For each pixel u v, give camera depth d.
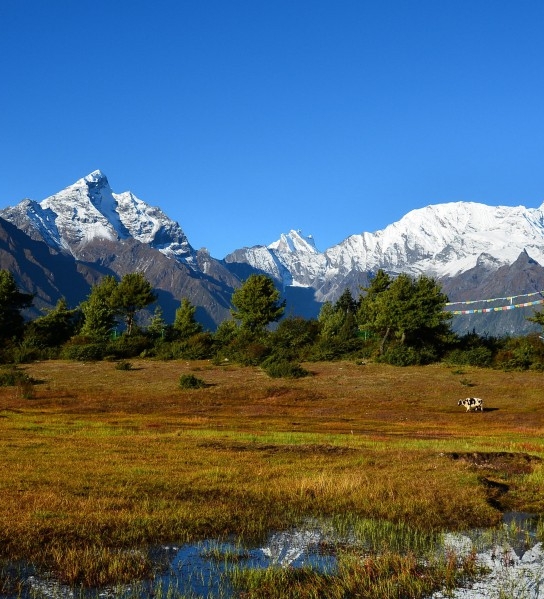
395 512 16.16
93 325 99.25
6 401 54.72
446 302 85.88
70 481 18.31
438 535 14.58
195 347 87.75
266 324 101.19
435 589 11.49
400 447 29.27
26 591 10.82
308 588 11.23
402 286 84.81
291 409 53.28
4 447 25.58
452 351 83.12
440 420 47.78
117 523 14.09
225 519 15.00
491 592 11.39
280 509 16.23
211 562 12.53
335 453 26.19
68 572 11.42
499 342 88.88
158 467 21.39
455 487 18.98
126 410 50.84
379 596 11.15
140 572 11.78
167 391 62.97
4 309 95.94
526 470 23.23
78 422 39.28
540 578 12.06
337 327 101.31
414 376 71.38
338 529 14.79
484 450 28.53
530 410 54.06
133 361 83.81
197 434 33.44
